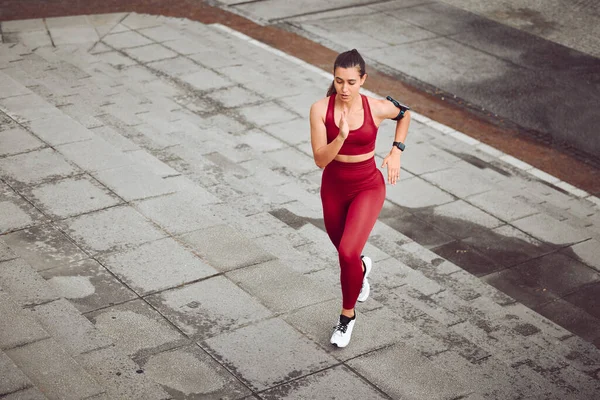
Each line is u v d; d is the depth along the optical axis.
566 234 8.95
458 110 12.62
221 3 16.53
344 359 4.84
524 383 5.32
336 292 5.90
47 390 4.20
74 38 13.33
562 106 12.96
